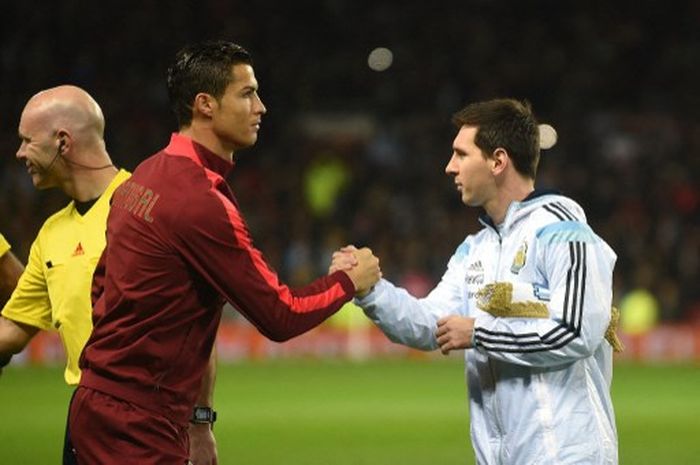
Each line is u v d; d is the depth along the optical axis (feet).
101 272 64.49
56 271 70.59
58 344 276.00
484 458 65.87
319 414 186.91
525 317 62.85
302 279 318.65
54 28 399.03
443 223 344.08
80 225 70.64
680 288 334.24
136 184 62.23
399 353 314.14
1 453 142.51
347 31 439.63
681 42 442.50
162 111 382.83
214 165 62.90
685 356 311.47
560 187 364.79
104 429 60.70
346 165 377.09
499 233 65.82
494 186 65.57
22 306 73.61
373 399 209.15
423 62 431.84
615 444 64.64
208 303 61.72
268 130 394.93
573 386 63.57
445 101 418.72
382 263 329.31
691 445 154.61
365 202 355.77
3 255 78.79
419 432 165.89
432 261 332.39
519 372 63.82
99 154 70.95
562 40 442.09
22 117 70.38
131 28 407.64
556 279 62.44
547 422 62.90
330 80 422.82
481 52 435.53
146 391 60.70
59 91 70.79
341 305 63.93
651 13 448.24
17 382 230.68
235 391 222.89
